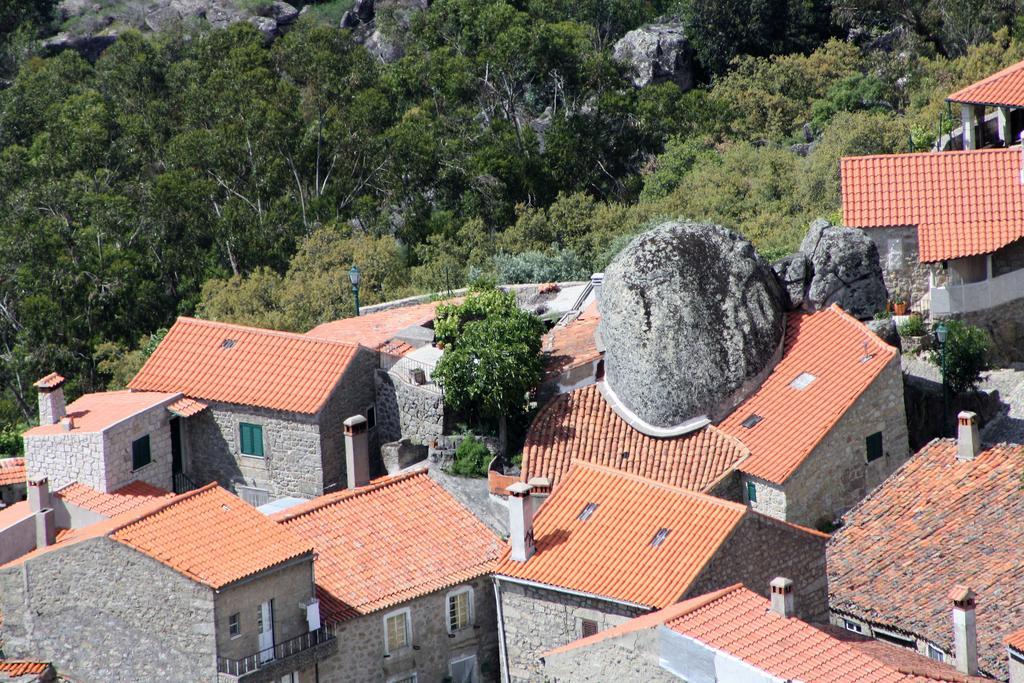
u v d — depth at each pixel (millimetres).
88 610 180500
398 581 185500
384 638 183000
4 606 185125
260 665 175250
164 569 175500
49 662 183875
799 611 178375
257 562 176250
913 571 182625
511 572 182500
